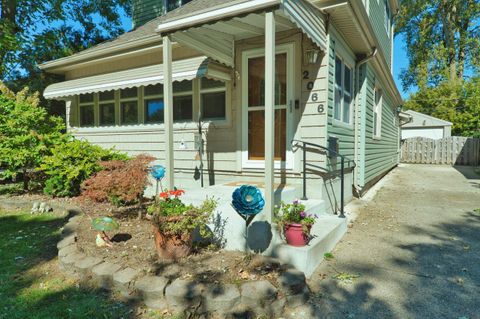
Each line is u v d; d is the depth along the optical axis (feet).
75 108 30.14
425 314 8.68
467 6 79.51
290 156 17.62
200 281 9.18
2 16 40.09
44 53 45.73
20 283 10.43
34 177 24.75
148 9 36.01
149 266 10.29
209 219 12.04
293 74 17.40
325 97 16.69
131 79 21.94
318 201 16.24
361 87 24.59
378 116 33.68
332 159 18.08
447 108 76.79
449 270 11.43
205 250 11.92
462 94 76.28
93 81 25.00
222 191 15.96
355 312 8.82
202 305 8.54
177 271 9.89
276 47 17.80
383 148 38.06
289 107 17.56
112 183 15.51
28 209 20.58
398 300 9.42
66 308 8.89
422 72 86.28
